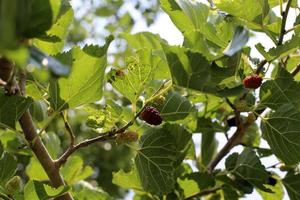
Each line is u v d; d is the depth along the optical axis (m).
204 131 1.05
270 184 1.02
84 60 0.79
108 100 0.90
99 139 0.86
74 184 1.11
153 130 0.93
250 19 0.91
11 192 0.86
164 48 0.80
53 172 0.84
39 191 0.82
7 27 0.52
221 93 0.81
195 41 0.85
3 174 0.88
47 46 0.83
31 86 0.88
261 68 0.92
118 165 2.44
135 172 0.96
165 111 0.92
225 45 0.92
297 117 0.91
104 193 1.11
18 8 0.55
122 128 0.86
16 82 0.79
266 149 1.05
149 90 0.90
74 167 1.07
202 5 0.94
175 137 0.94
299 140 0.91
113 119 0.89
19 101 0.79
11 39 0.52
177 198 1.01
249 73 0.93
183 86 0.81
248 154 0.98
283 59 1.00
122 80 0.87
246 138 1.07
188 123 1.04
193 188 1.01
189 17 0.90
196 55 0.79
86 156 2.40
